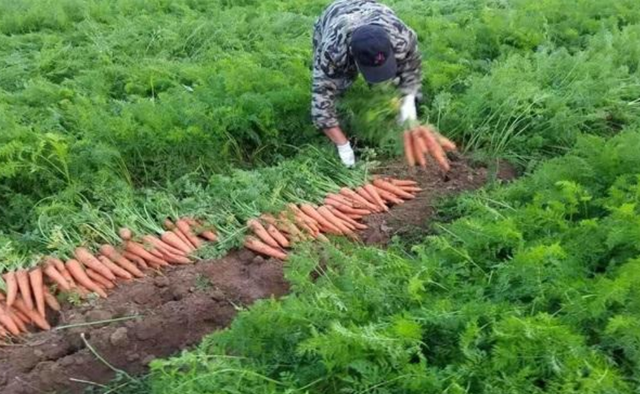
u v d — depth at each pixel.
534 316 4.07
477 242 4.86
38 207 5.98
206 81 7.52
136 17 9.95
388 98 6.18
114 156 6.32
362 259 5.03
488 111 7.07
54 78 8.38
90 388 4.74
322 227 6.04
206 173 6.67
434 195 6.42
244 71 7.28
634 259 4.29
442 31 8.59
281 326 4.17
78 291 5.41
